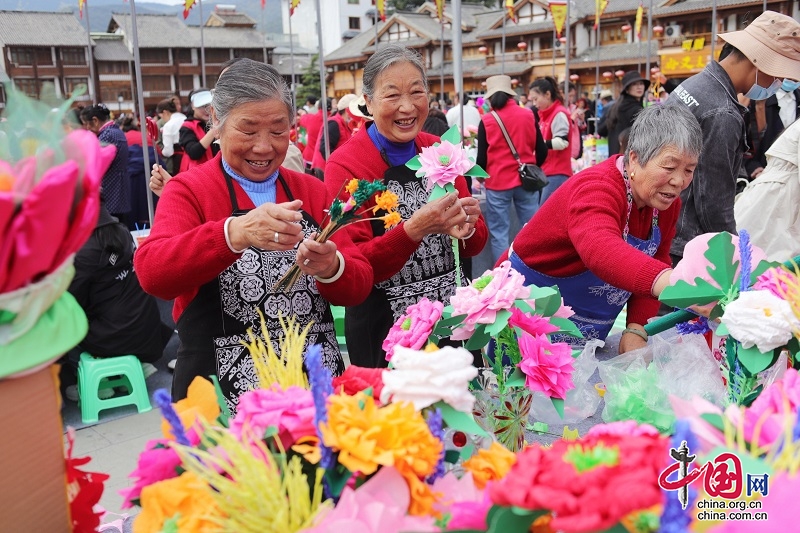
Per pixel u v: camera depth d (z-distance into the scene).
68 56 32.53
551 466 0.69
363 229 1.98
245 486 0.76
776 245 2.81
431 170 1.79
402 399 0.88
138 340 3.20
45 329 0.80
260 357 1.09
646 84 5.98
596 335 1.95
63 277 0.81
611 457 0.68
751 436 0.79
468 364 0.90
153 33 36.00
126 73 34.47
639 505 0.61
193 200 1.56
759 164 4.82
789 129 2.81
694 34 25.44
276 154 1.56
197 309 1.54
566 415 1.44
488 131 5.13
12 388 0.78
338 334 3.58
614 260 1.53
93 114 6.71
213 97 1.56
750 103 4.77
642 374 1.35
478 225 2.13
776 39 2.38
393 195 1.44
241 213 1.55
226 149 1.55
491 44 33.69
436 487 0.86
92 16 58.72
